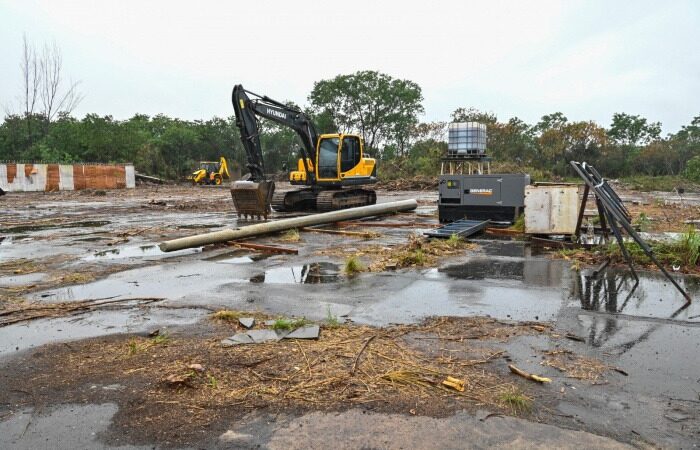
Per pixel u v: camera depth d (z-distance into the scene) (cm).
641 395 349
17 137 5241
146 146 5647
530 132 5544
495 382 370
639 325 496
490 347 441
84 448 290
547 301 584
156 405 340
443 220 1299
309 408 333
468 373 387
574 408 331
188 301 609
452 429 305
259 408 334
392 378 375
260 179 1723
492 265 793
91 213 1917
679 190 2623
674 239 842
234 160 6812
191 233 1266
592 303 574
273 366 401
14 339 479
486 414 323
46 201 2639
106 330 504
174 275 760
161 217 1733
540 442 290
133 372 394
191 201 2597
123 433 305
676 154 4756
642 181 3788
